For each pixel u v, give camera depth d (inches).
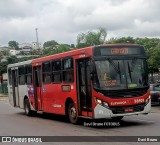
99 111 606.9
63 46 2883.9
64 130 618.2
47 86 804.0
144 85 627.5
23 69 952.3
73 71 677.3
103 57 615.8
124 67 620.7
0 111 1155.9
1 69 2918.3
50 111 794.2
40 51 3582.7
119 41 2048.5
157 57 1453.0
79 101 665.0
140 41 1909.4
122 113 608.7
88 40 2438.5
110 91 605.6
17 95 1008.2
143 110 623.8
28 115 938.7
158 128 587.8
